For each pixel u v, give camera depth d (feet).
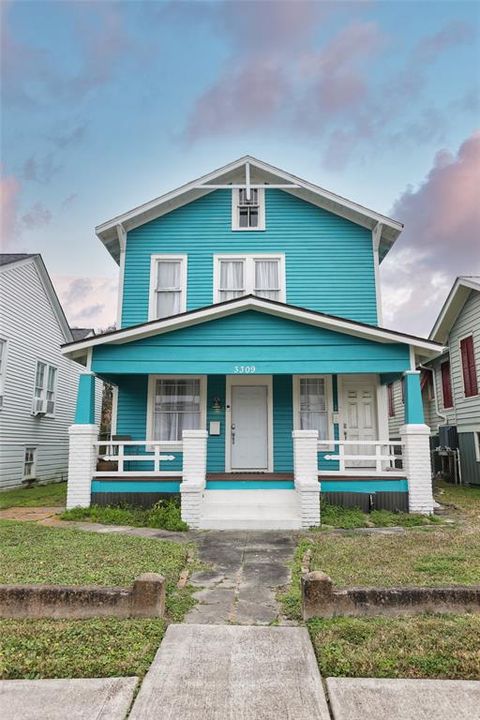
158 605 11.94
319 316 29.48
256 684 8.89
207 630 11.30
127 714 7.97
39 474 52.31
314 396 35.76
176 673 9.28
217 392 35.63
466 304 46.39
